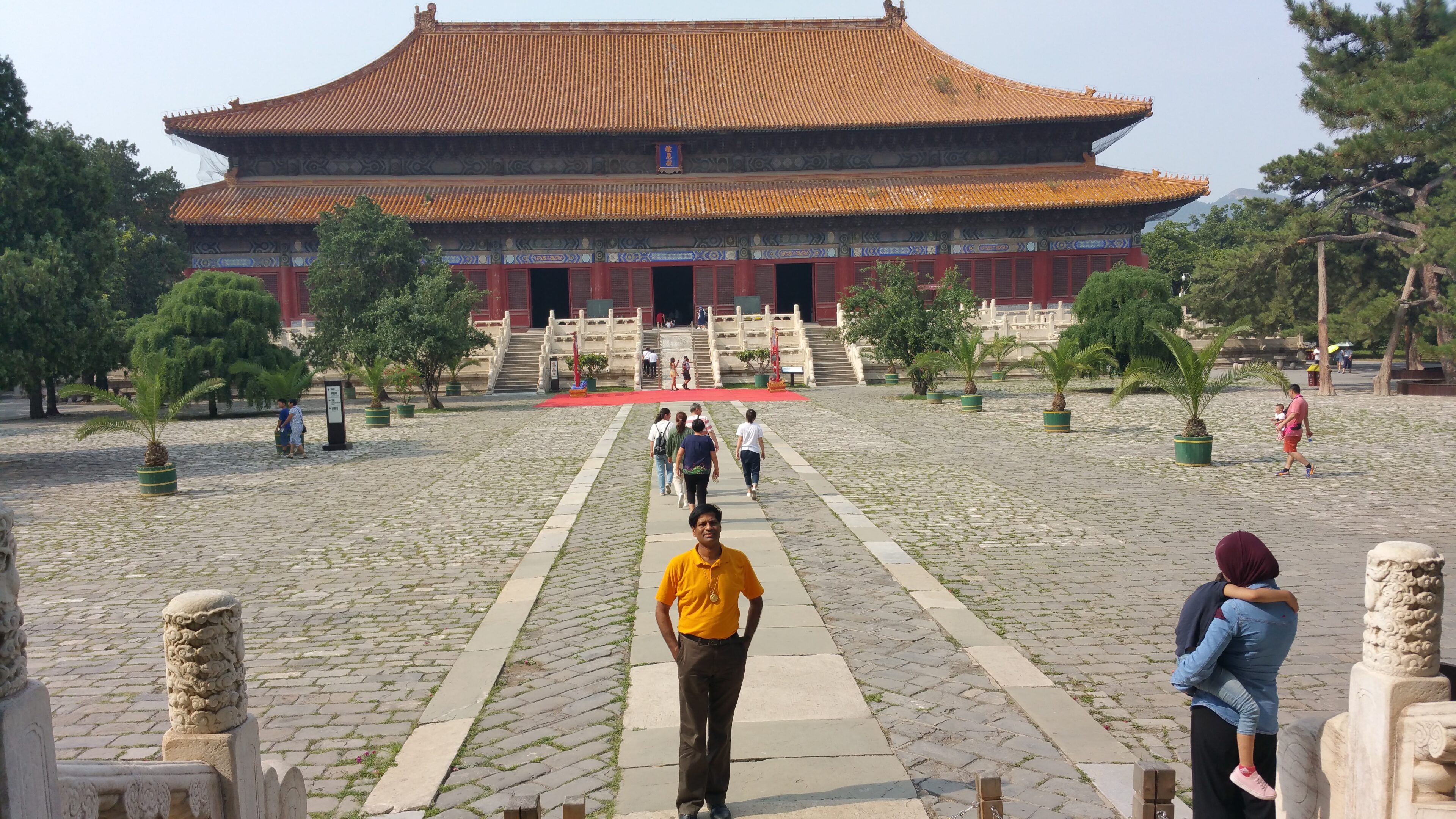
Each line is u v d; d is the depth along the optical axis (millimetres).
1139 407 38469
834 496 19125
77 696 9055
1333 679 8719
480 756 7438
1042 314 61062
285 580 13438
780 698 8328
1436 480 20188
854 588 12039
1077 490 19781
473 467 24953
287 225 63531
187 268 67938
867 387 53156
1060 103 68750
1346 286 53375
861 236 69062
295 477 23953
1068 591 11945
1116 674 8977
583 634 10438
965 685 8656
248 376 43344
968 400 37938
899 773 6891
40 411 46531
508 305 68250
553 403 46531
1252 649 5461
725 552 6488
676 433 18469
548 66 76062
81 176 33031
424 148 68312
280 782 5254
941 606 11141
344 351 51094
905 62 76500
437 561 14328
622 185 69375
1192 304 58750
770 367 56469
